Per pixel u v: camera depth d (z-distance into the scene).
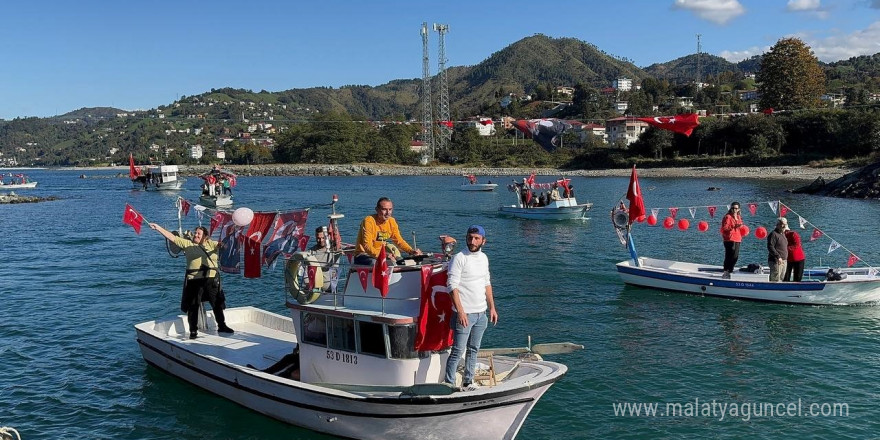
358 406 10.24
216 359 12.32
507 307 19.98
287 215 13.19
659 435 11.23
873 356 15.07
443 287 10.03
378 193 82.12
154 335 14.00
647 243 33.47
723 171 105.25
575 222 44.81
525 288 22.67
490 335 17.00
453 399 9.60
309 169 150.00
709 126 121.88
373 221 11.02
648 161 124.75
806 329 17.28
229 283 23.58
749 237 34.44
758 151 111.56
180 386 13.55
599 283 23.47
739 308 19.58
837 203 54.31
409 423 10.12
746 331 17.19
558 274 25.17
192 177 149.50
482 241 9.76
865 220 41.94
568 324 18.02
